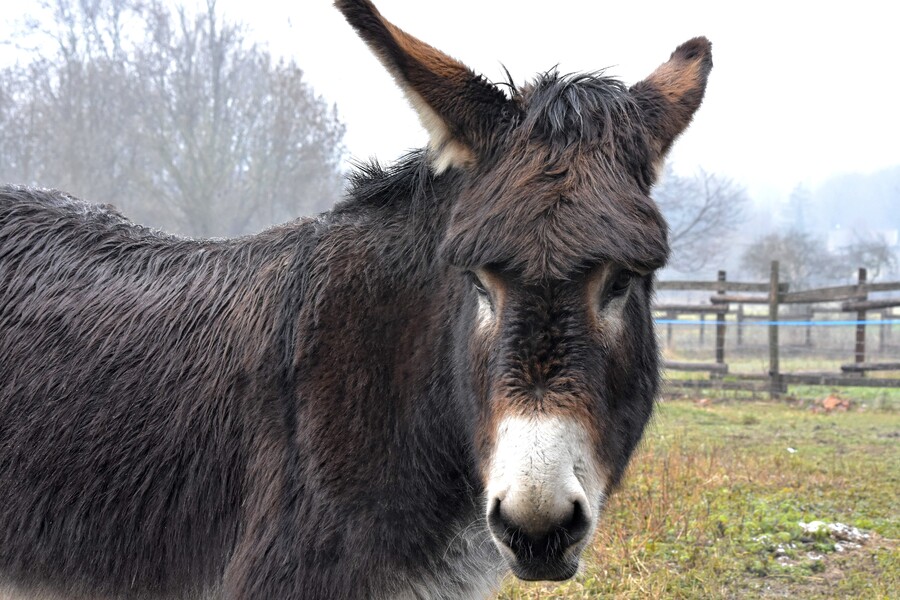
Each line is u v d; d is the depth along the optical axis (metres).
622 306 2.37
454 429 2.71
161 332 3.08
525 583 4.47
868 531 5.64
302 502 2.65
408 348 2.73
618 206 2.17
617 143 2.34
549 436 2.05
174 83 24.52
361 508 2.62
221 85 24.95
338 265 2.89
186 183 24.41
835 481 7.04
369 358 2.73
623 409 2.47
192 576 2.92
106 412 2.96
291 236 3.18
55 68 25.12
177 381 2.97
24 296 3.23
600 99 2.43
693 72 2.84
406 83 2.49
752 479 6.95
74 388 3.01
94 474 2.93
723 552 5.01
